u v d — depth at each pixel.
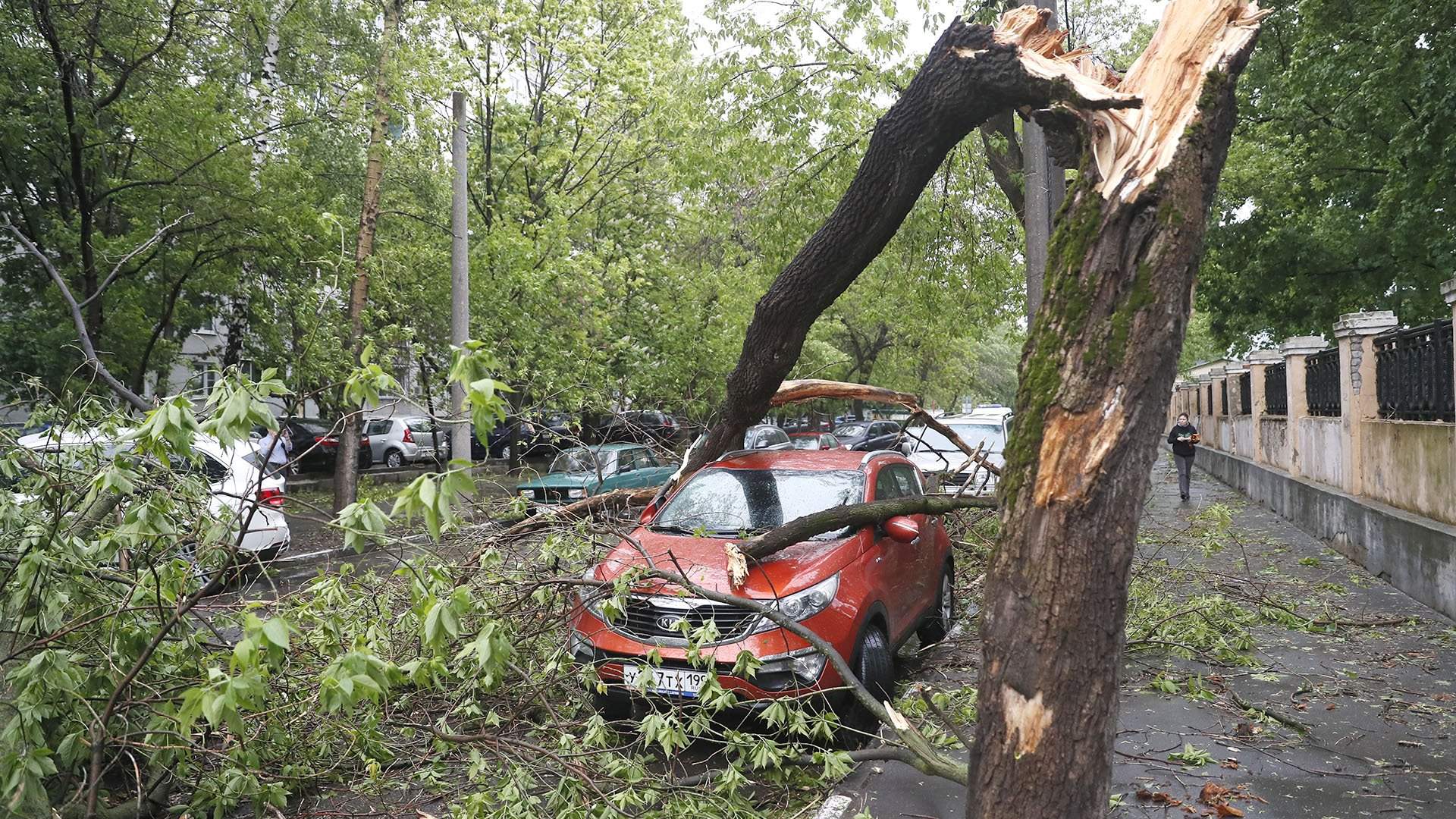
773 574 5.53
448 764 4.88
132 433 3.43
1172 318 2.65
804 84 15.40
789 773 4.87
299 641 4.52
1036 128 9.21
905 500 6.25
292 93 19.70
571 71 22.06
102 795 4.50
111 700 3.76
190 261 16.55
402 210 21.11
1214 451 24.81
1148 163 2.73
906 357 40.22
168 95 15.26
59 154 15.50
